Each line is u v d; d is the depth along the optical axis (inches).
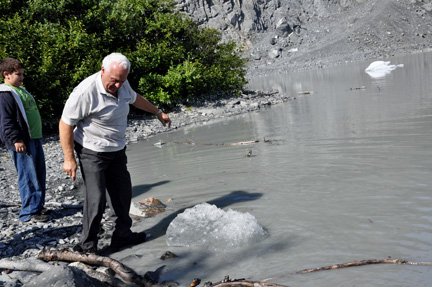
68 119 137.5
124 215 151.8
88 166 142.6
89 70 460.8
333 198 168.4
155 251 143.9
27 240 164.1
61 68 444.5
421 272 106.8
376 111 374.0
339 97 525.7
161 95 533.6
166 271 127.5
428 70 758.5
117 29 548.4
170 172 248.7
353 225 140.7
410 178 180.1
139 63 535.2
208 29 705.6
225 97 651.5
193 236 146.3
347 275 110.0
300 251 127.6
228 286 109.9
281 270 117.6
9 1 470.6
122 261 138.9
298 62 1583.4
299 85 794.2
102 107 138.8
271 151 267.9
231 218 147.1
